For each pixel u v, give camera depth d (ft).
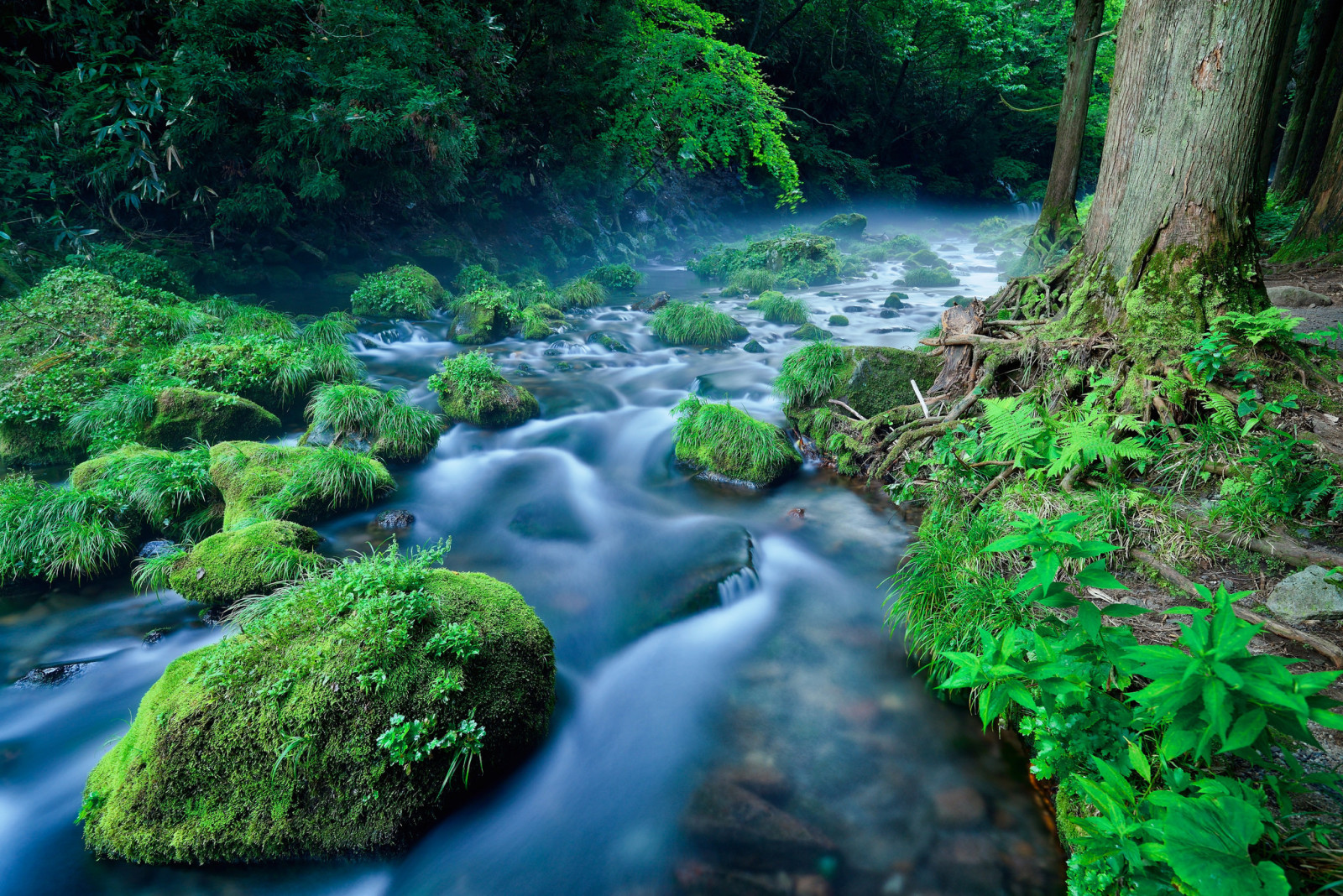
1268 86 17.48
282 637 11.89
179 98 38.50
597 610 16.53
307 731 10.57
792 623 15.87
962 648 13.25
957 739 12.39
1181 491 15.78
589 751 12.57
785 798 11.37
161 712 11.05
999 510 16.06
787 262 62.23
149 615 16.22
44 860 10.48
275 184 46.91
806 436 24.94
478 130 53.72
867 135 121.90
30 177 38.11
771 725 12.96
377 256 52.65
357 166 48.98
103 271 36.22
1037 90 124.98
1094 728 9.43
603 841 10.84
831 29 106.42
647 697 13.82
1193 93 17.76
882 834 10.66
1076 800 10.25
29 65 39.81
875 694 13.60
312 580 13.58
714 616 16.17
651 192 80.23
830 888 9.86
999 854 10.22
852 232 87.92
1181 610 7.80
